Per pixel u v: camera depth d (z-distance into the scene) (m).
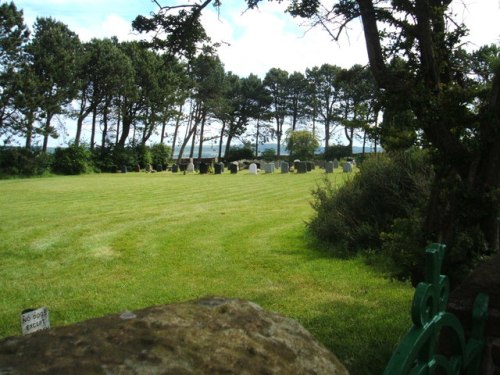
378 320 5.82
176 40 5.57
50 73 42.94
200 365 1.34
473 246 3.66
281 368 1.45
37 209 17.94
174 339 1.41
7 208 18.36
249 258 9.83
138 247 11.23
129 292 7.60
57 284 8.20
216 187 27.09
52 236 12.58
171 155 61.47
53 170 44.22
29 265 9.70
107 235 12.70
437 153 3.94
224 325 1.55
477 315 2.64
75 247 11.27
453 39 4.21
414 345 1.95
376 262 8.89
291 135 64.56
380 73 4.01
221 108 65.81
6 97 38.66
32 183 31.78
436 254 2.11
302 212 16.61
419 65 4.13
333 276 8.15
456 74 4.31
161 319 1.50
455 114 3.73
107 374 1.23
